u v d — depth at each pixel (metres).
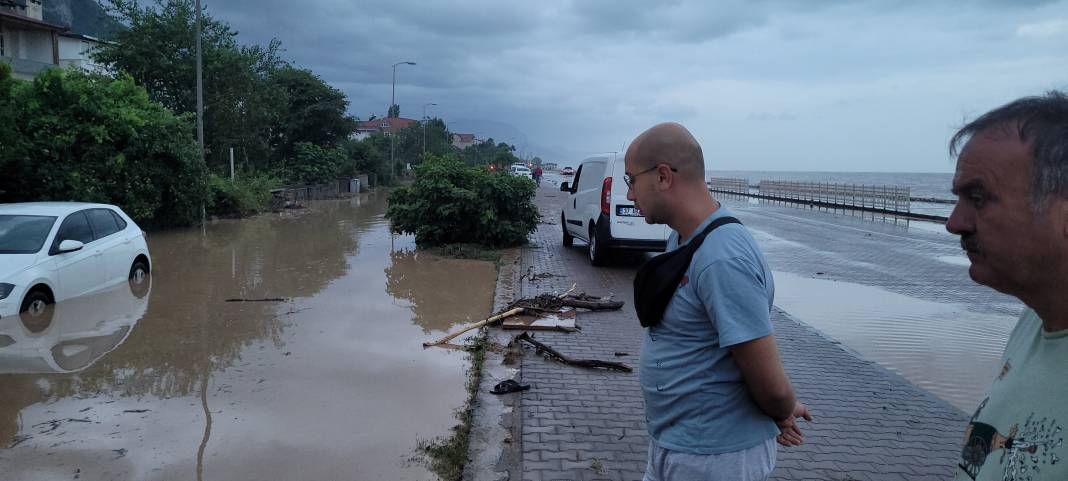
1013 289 1.34
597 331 7.74
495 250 14.62
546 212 26.58
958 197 1.42
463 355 6.72
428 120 76.38
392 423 4.96
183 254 13.70
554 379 6.00
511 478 4.13
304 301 9.23
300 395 5.54
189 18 26.58
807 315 8.94
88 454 4.41
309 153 37.66
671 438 2.18
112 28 26.28
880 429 5.01
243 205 22.61
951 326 8.38
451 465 4.27
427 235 14.89
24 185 14.42
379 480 4.08
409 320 8.18
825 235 19.50
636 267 12.47
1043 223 1.26
